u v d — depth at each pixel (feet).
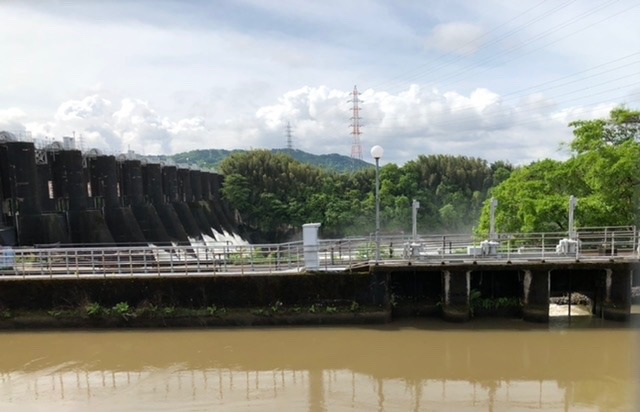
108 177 137.69
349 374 49.85
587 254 71.56
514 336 59.77
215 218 227.81
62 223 113.29
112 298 63.62
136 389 46.78
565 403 42.93
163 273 68.33
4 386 47.83
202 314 63.36
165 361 53.62
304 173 279.90
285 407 42.68
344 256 78.74
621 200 82.99
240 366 52.16
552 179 95.91
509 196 101.30
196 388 46.83
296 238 260.01
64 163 121.19
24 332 62.39
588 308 71.61
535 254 67.67
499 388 46.26
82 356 55.21
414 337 59.67
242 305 64.03
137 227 141.49
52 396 45.50
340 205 258.78
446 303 65.21
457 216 264.72
